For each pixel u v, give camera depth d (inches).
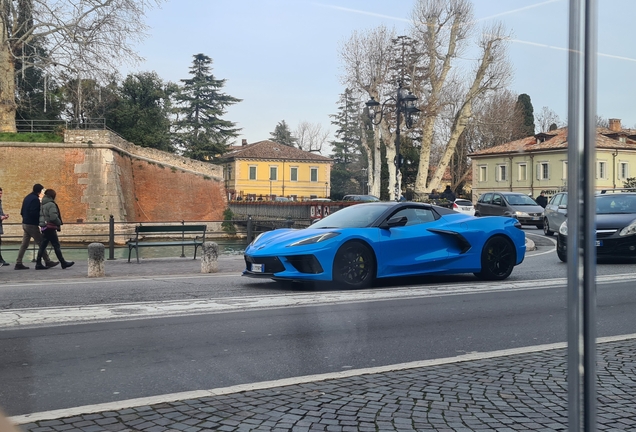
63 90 1521.9
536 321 277.1
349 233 371.9
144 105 2212.1
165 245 622.2
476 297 346.0
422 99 964.6
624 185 581.6
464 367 195.0
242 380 181.8
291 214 1259.8
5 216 574.9
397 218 391.2
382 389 170.4
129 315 289.0
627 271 466.0
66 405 157.6
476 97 692.7
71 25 1304.1
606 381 177.5
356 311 300.5
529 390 168.9
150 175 1886.1
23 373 189.0
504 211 1051.9
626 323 272.8
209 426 140.3
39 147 1596.9
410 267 386.6
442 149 1480.1
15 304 325.7
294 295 352.8
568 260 67.6
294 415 147.9
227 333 248.8
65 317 283.0
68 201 1592.0
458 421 143.5
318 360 206.2
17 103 1679.4
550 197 965.8
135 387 174.2
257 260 370.3
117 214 1610.5
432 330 257.0
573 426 69.4
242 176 3144.7
